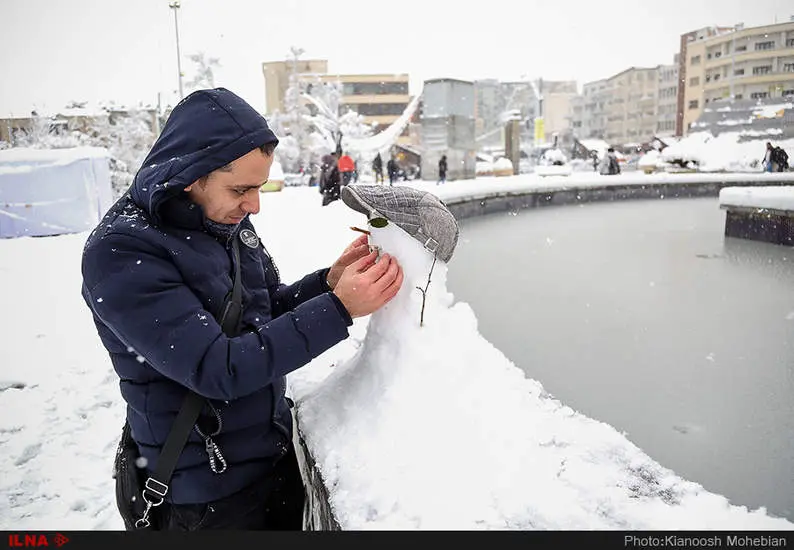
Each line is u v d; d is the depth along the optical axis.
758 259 8.31
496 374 1.64
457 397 1.54
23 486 2.92
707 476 2.73
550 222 13.95
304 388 1.98
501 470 1.39
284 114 43.25
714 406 3.47
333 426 1.60
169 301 1.26
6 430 3.46
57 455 3.21
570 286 6.88
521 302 6.14
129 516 1.43
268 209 13.45
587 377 4.00
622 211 16.59
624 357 4.39
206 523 1.42
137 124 30.44
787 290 6.35
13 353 4.62
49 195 11.68
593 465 1.43
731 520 1.26
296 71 43.19
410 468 1.40
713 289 6.52
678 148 32.31
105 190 12.73
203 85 30.56
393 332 1.65
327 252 7.21
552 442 1.51
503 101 73.12
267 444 1.48
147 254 1.29
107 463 3.14
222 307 1.38
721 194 10.76
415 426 1.49
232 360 1.26
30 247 10.07
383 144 36.47
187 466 1.39
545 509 1.27
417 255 1.64
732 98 42.78
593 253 9.28
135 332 1.25
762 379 3.84
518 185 17.73
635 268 7.91
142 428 1.40
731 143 31.84
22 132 32.09
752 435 3.09
